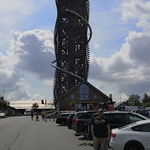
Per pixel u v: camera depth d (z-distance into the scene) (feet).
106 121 34.45
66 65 334.65
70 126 106.63
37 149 50.90
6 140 67.87
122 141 38.50
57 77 334.85
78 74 331.16
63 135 81.56
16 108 603.26
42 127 122.52
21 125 138.41
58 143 60.49
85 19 345.10
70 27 339.36
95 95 281.33
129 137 38.22
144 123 38.37
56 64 339.98
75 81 330.54
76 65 333.62
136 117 51.60
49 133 89.20
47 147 53.67
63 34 341.00
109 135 34.22
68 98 280.10
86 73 334.85
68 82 329.31
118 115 52.26
